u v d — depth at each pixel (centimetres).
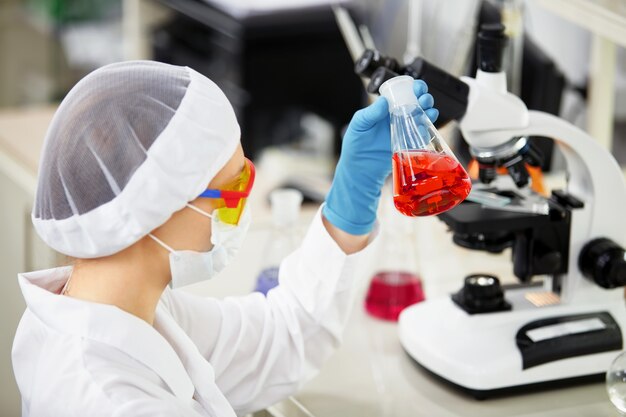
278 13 321
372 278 196
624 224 174
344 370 177
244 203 139
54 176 127
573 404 164
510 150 162
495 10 233
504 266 216
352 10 334
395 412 162
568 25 254
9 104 467
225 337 161
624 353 157
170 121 127
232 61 322
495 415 161
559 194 175
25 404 134
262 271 196
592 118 243
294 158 316
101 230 127
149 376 131
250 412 167
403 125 137
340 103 340
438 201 134
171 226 132
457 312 176
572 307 175
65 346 128
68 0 443
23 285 136
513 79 238
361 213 159
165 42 360
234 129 135
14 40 470
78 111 127
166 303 156
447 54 287
